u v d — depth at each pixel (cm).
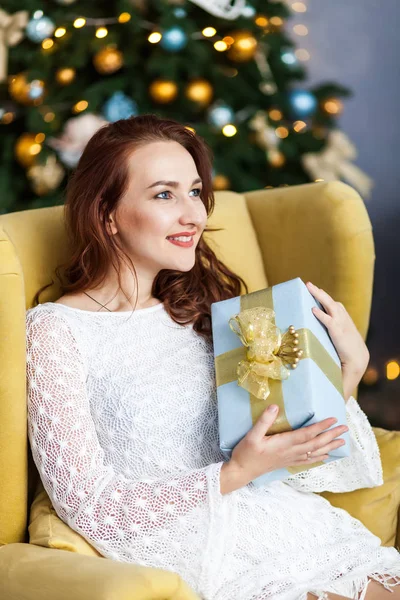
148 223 146
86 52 252
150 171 145
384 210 391
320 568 135
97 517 127
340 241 167
